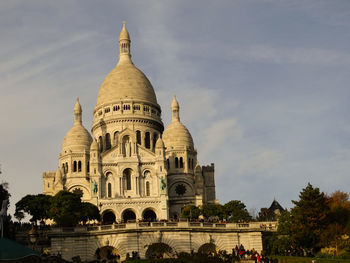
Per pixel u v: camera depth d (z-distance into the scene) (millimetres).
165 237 101812
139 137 194250
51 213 133250
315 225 101688
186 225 103500
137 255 98000
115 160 175000
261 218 151500
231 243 105812
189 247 102438
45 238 107438
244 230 107125
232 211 150125
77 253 100875
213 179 198125
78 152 189500
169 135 197125
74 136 193000
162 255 97312
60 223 116500
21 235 111250
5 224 91312
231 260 90062
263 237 109625
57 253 100188
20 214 138375
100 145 196125
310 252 103062
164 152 177000
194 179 190500
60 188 183500
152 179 175125
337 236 100062
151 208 165875
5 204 79250
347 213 103688
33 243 96000
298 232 102625
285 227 107188
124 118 194125
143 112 198375
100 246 101562
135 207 165125
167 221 106625
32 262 64375
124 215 166375
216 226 106438
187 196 179500
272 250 106062
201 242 103688
